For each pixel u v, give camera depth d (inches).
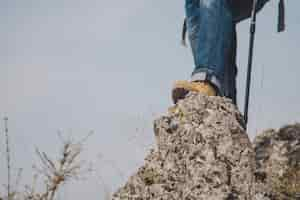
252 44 239.0
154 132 218.8
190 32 247.8
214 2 243.4
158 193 203.8
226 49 241.8
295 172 216.4
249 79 235.8
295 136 229.9
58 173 211.9
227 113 217.0
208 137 208.7
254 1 241.4
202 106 216.7
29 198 211.6
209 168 203.3
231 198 199.0
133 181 208.4
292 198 209.3
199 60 239.9
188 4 249.3
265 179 209.8
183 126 213.0
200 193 200.4
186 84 233.6
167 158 209.2
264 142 232.5
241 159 206.1
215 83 235.8
